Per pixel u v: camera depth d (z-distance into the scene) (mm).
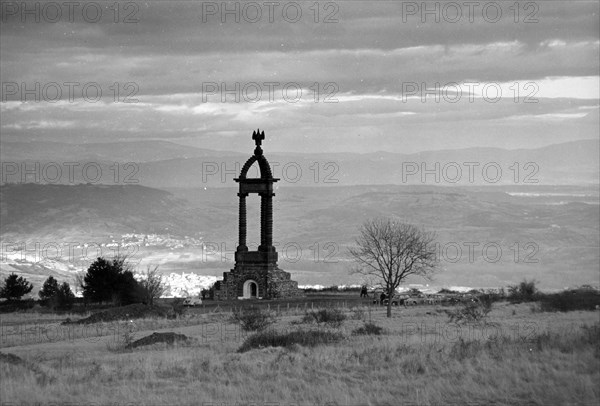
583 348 125375
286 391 101062
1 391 101250
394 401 95500
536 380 103000
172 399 98562
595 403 92438
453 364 115000
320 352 134375
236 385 106750
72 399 99250
